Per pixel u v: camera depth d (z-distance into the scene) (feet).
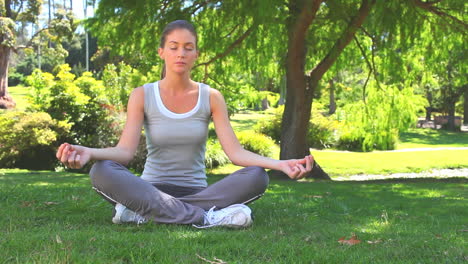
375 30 37.14
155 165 10.68
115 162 9.87
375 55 45.32
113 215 10.03
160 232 8.81
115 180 9.58
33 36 119.65
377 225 10.97
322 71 38.32
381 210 14.39
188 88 10.69
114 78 65.26
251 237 8.70
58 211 11.82
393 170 55.57
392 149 75.31
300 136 38.70
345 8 35.04
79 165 8.98
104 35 37.63
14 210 11.55
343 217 12.37
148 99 10.53
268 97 61.36
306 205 14.57
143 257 6.97
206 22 39.63
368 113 46.50
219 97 10.85
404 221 11.87
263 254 7.39
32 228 9.37
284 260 7.01
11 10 116.98
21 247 7.27
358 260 7.10
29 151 50.14
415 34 36.32
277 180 34.99
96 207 12.52
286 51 40.96
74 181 27.07
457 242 8.86
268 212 12.83
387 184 28.58
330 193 20.07
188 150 10.60
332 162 59.26
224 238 8.46
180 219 9.63
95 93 53.93
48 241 7.70
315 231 9.71
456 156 66.28
